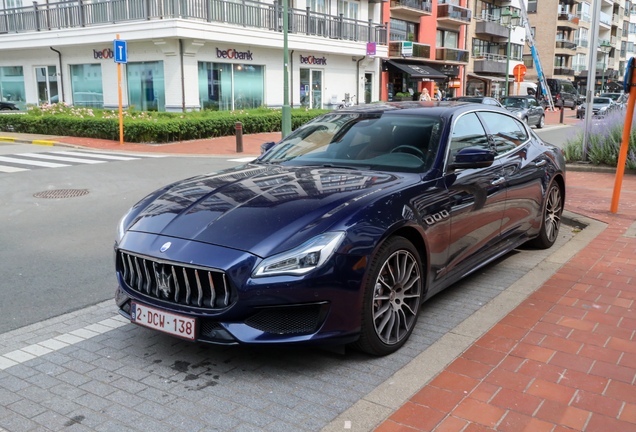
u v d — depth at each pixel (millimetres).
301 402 2770
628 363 3080
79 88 26109
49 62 26625
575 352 3219
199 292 2908
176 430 2535
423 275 3549
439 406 2662
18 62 28047
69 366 3209
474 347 3299
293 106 27953
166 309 2998
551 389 2809
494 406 2656
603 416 2566
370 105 4848
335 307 2902
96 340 3590
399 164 3844
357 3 30859
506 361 3115
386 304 3215
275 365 3176
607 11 84875
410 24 38375
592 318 3711
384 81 35469
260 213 3098
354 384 2947
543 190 5191
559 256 5172
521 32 53594
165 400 2809
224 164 13156
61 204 8375
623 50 95250
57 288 4691
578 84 74812
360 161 3969
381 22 33344
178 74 22250
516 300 4059
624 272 4660
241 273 2801
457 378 2932
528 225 5031
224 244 2912
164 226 3195
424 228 3428
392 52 35438
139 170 11961
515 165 4715
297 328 2912
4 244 6141
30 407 2754
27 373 3127
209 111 21281
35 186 9906
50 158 14070
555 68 68250
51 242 6223
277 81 26984
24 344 3537
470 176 4020
